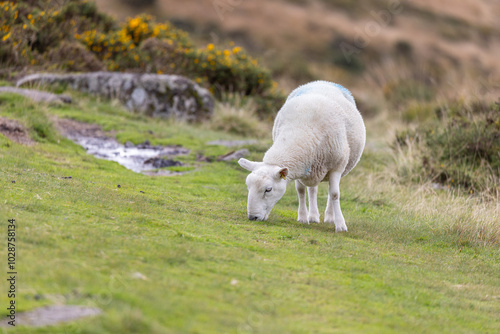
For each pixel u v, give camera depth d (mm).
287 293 9266
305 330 7809
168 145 25578
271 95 39375
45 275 8227
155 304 7777
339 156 14688
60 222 11062
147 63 36500
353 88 58875
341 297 9539
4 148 18391
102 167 19281
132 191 15719
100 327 6844
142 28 41500
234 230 13039
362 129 15906
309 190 16203
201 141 27141
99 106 30375
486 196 21141
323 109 14484
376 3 91375
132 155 23281
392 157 26484
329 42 75500
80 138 24766
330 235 13984
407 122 38781
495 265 13461
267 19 79312
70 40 35875
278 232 13391
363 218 17062
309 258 11562
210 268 9867
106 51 36844
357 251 12688
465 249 14758
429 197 20547
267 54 65500
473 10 99125
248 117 33781
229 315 7891
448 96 38812
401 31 83000
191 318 7574
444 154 25250
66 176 16172
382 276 11094
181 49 38688
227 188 19078
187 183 19078
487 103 31812
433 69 65938
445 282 11539
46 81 30562
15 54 31812
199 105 33406
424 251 13906
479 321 9516
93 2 41219
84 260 9164
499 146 24812
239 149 24625
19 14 34500
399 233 15438
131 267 9188
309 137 14195
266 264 10695
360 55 73000
